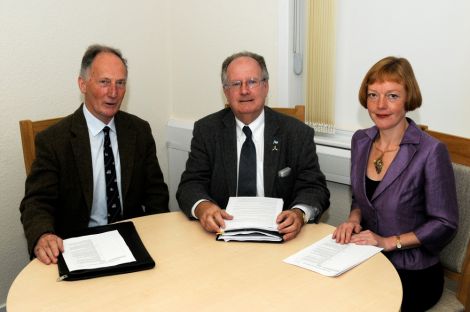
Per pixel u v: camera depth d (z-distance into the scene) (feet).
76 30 8.29
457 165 5.46
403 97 5.15
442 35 6.68
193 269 4.57
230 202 5.80
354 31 7.57
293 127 6.35
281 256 4.80
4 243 7.80
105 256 4.72
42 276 4.47
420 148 5.14
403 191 5.19
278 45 8.02
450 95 6.78
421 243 5.06
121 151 6.64
